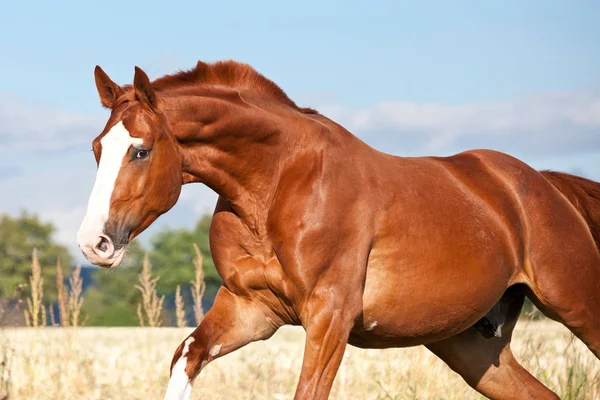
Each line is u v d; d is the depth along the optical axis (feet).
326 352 22.63
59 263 37.78
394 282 24.14
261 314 24.31
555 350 37.78
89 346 46.96
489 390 29.40
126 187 20.80
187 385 22.98
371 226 23.52
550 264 27.22
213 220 24.35
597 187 29.81
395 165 25.30
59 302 37.24
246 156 22.93
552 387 32.60
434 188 25.54
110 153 20.81
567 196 29.43
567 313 27.55
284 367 40.88
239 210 23.30
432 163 26.78
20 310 38.24
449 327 25.98
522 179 27.89
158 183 21.44
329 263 22.70
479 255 25.64
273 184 23.17
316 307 22.59
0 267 206.69
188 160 22.47
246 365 38.34
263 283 23.48
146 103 21.38
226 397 33.53
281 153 23.17
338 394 34.30
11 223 218.38
